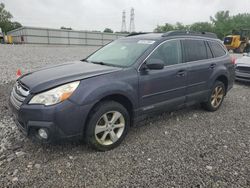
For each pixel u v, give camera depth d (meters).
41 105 2.78
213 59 5.00
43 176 2.71
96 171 2.85
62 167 2.90
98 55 4.45
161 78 3.83
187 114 5.02
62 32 41.91
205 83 4.77
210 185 2.65
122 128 3.47
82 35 43.62
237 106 5.77
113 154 3.25
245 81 8.36
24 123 2.90
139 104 3.62
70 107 2.84
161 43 3.97
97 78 3.14
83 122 2.99
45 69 3.65
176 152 3.36
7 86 6.84
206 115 5.00
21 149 3.27
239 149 3.51
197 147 3.54
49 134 2.80
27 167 2.87
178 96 4.24
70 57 16.02
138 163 3.05
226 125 4.47
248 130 4.26
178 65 4.15
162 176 2.79
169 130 4.14
